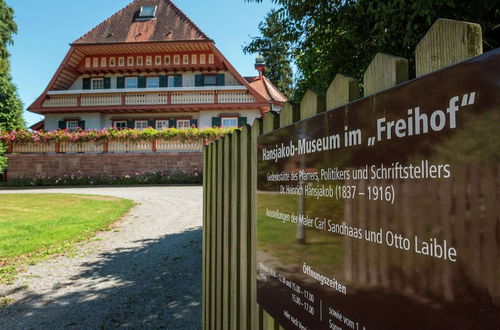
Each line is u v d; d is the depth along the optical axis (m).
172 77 26.34
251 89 24.20
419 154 0.75
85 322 4.00
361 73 3.74
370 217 0.91
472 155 0.63
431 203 0.72
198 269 5.72
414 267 0.76
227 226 2.34
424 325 0.73
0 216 10.59
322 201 1.15
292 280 1.36
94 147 21.55
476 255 0.62
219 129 21.28
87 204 12.77
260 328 1.78
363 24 3.38
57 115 26.00
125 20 27.00
